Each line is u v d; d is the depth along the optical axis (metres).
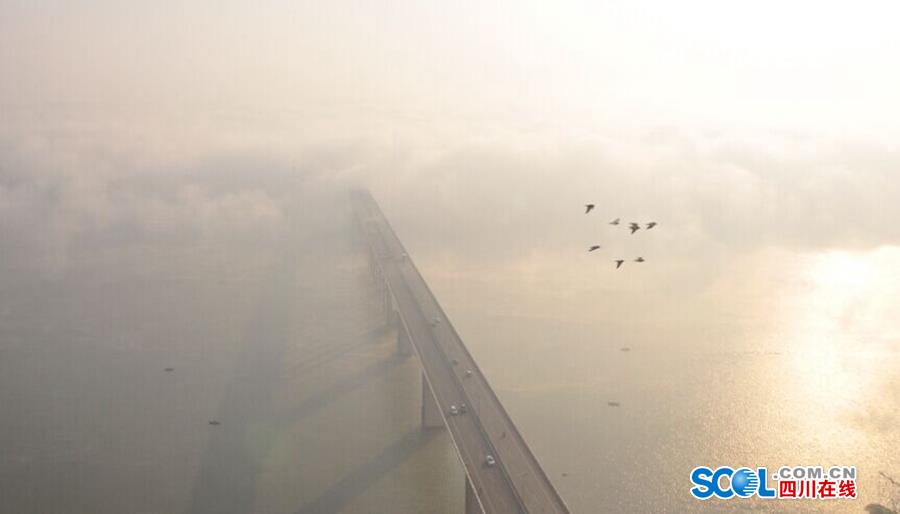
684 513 113.06
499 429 105.69
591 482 120.94
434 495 114.50
